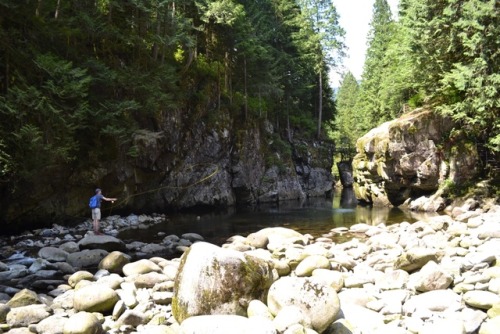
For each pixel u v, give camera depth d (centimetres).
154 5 1997
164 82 2045
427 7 1942
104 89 1852
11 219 1552
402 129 2200
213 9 2498
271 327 469
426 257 818
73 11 1808
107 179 1961
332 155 4628
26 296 679
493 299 598
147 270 878
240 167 2914
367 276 805
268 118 3650
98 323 562
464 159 2042
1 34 1349
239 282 591
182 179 2508
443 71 1950
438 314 599
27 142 1316
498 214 1495
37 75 1444
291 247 1118
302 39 4294
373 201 2628
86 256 1027
